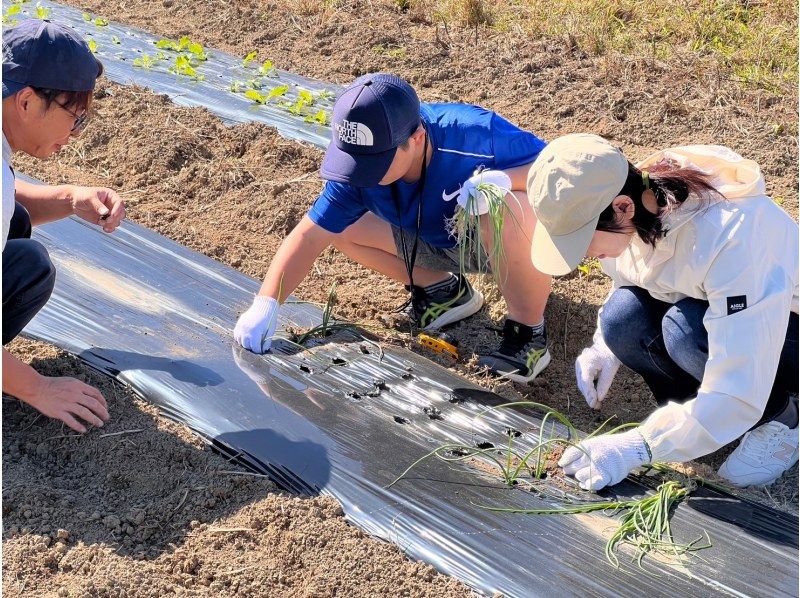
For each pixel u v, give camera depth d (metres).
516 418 3.30
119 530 2.75
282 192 4.79
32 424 3.11
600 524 2.78
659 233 2.70
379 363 3.56
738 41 6.47
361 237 3.75
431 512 2.82
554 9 7.12
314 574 2.63
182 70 6.32
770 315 2.61
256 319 3.53
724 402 2.64
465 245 3.48
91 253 4.12
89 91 2.76
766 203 2.72
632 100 5.74
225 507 2.88
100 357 3.45
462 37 6.79
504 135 3.35
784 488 3.05
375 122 3.00
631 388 3.71
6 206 2.60
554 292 4.18
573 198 2.60
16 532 2.70
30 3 7.89
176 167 5.08
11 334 3.19
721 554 2.67
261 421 3.18
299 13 7.38
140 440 3.07
